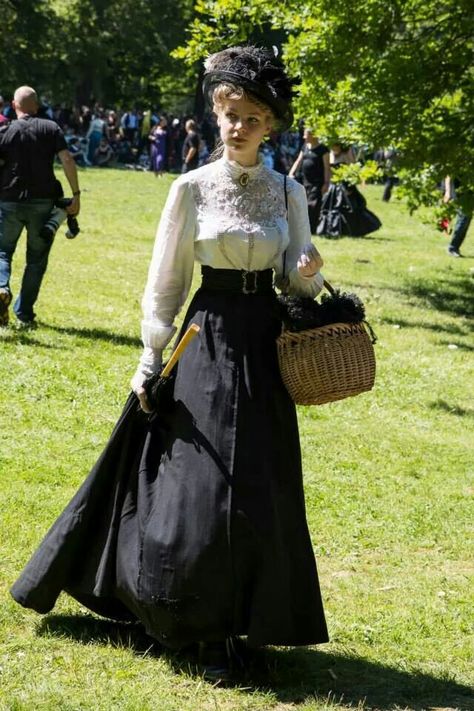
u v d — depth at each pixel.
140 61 69.12
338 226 24.28
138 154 51.91
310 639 4.95
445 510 7.91
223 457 4.85
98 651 5.21
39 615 5.58
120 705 4.67
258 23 16.84
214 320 5.00
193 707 4.75
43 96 64.12
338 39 15.98
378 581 6.52
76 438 8.82
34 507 7.14
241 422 4.89
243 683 4.99
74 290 15.02
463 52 16.17
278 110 4.97
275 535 4.84
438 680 5.20
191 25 16.89
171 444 4.96
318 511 7.69
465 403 11.30
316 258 4.95
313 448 9.23
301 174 23.92
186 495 4.85
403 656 5.49
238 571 4.82
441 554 7.08
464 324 15.66
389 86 16.20
